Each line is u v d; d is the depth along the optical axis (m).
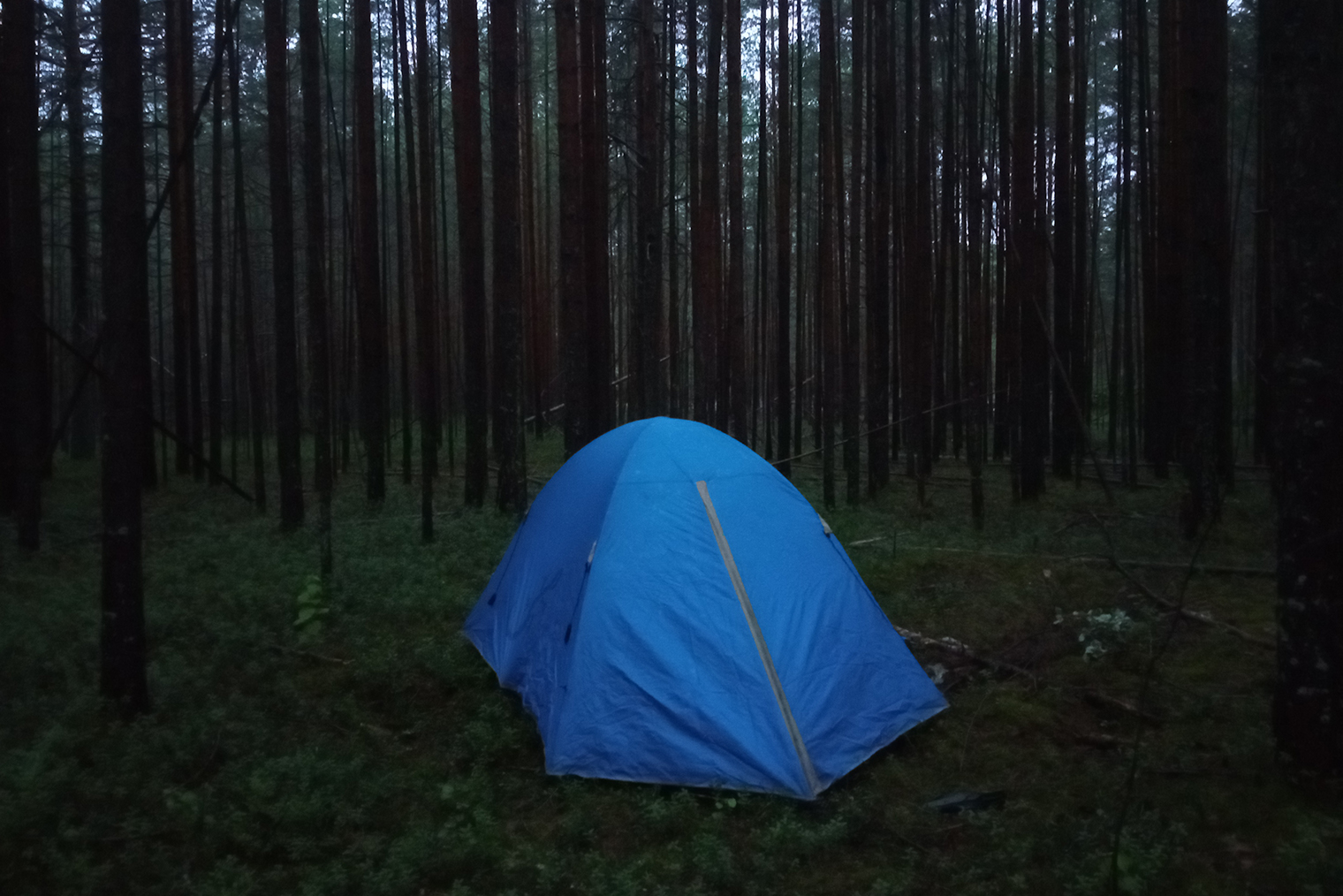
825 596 5.19
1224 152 11.11
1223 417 11.70
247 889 3.59
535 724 5.17
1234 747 4.65
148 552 9.32
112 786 4.37
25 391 9.30
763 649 4.82
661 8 15.94
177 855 3.88
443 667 6.07
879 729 4.89
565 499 6.07
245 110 21.33
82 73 14.38
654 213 13.21
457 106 11.71
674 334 16.89
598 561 5.17
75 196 16.47
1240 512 10.51
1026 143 11.63
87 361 7.23
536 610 5.69
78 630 6.57
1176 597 7.34
